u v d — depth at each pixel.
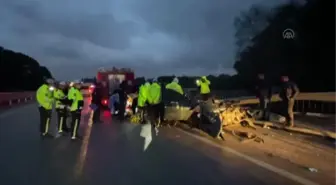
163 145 10.69
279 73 31.58
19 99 36.62
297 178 6.94
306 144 10.23
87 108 26.39
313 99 17.91
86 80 28.72
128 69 25.42
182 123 15.39
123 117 17.91
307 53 29.59
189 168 7.83
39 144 11.05
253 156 8.95
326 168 7.71
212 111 12.71
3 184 6.69
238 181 6.80
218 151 9.66
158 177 7.11
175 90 15.55
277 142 10.70
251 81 36.47
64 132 13.60
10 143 11.24
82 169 7.79
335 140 10.66
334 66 27.47
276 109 16.30
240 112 13.93
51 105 12.45
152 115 14.66
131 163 8.34
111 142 11.35
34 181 6.88
